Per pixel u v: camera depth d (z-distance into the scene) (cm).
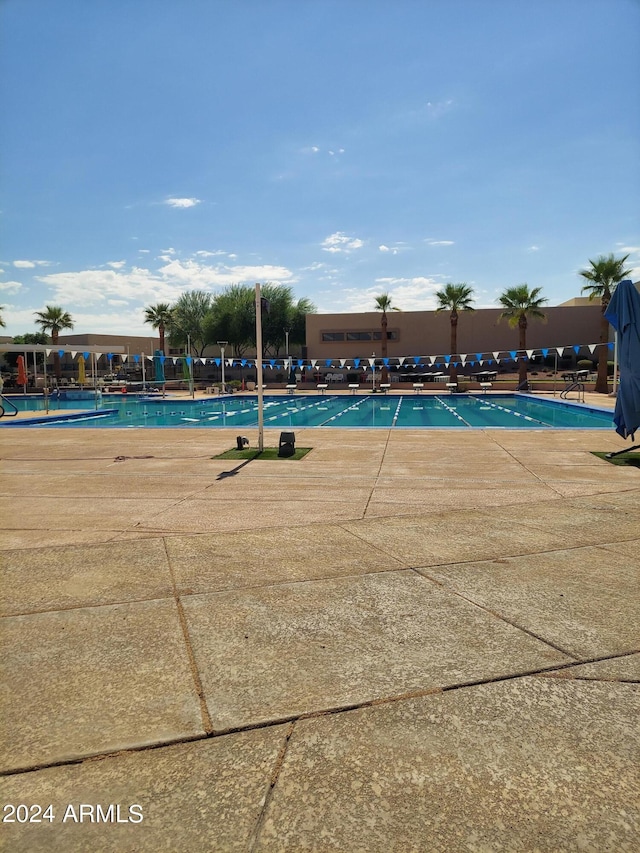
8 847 194
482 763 231
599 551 504
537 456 1070
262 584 433
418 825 200
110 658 322
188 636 348
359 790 217
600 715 262
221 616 376
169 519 643
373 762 233
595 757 233
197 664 314
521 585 425
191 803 213
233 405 2958
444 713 265
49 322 5078
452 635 344
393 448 1206
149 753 241
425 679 294
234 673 304
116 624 366
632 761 231
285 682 293
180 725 259
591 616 369
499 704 271
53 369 6162
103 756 239
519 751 238
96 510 692
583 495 736
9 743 248
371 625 359
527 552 503
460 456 1082
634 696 277
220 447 1266
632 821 200
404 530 580
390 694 281
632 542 530
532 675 297
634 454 1084
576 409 2419
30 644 340
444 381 4316
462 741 245
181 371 5809
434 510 665
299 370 5253
